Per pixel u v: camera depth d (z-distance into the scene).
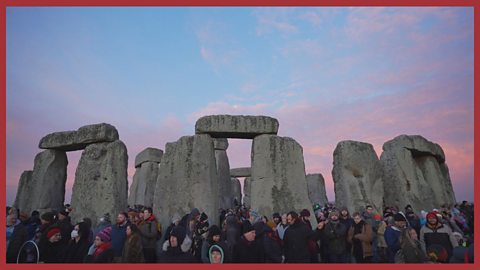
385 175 12.78
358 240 6.29
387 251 6.77
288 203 10.03
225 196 19.94
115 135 11.10
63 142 11.26
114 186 10.26
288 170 10.39
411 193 11.99
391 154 12.84
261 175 10.27
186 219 6.87
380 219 7.61
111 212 9.89
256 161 10.44
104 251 4.83
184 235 4.79
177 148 10.55
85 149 10.96
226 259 5.03
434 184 12.86
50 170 11.52
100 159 10.67
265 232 5.34
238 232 6.04
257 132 10.58
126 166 10.88
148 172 17.55
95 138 10.81
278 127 10.83
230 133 10.64
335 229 6.28
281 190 10.14
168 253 4.73
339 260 6.18
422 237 5.97
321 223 6.50
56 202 11.46
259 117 10.68
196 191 9.95
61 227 5.96
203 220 6.53
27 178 12.65
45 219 6.24
